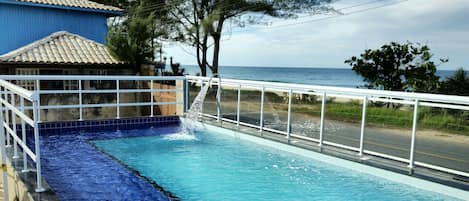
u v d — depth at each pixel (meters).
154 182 3.97
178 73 14.02
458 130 5.55
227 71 70.69
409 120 5.98
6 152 4.55
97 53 11.06
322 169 4.47
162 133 6.69
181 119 7.82
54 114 9.50
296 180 4.11
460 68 10.03
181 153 5.25
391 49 10.74
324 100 4.77
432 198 3.57
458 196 3.39
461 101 3.29
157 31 12.67
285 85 5.23
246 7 13.39
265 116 7.30
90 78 6.41
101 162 4.66
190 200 3.50
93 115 10.33
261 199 3.57
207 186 3.90
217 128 6.62
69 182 3.82
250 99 7.24
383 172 4.01
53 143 5.63
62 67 10.05
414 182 3.73
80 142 5.78
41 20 11.99
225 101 7.09
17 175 3.68
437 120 5.71
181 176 4.21
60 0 12.62
